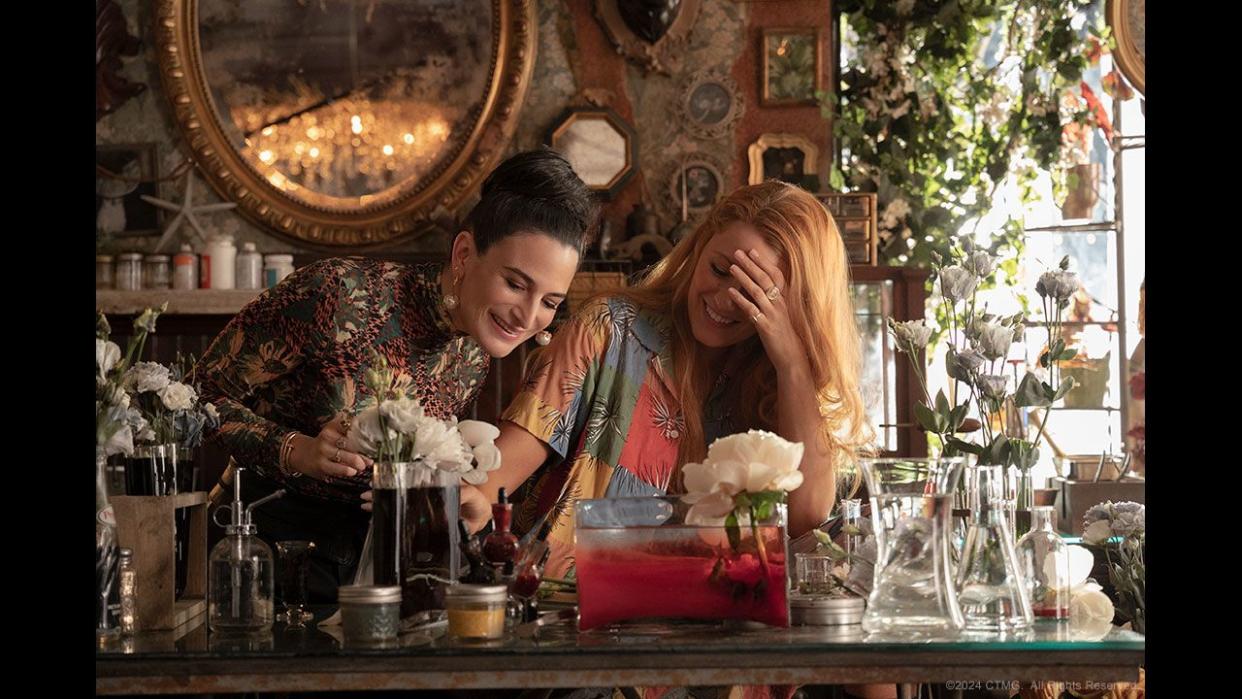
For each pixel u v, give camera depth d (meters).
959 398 5.15
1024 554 1.73
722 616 1.60
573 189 2.05
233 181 5.48
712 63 5.54
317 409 2.25
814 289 2.12
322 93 5.49
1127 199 5.59
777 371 2.09
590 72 5.54
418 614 1.63
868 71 5.57
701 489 1.60
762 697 1.85
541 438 2.06
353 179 5.50
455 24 5.48
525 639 1.56
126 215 5.49
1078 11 5.60
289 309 2.22
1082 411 5.63
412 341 2.25
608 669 1.49
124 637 1.66
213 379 2.27
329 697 1.98
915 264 5.54
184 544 1.87
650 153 5.53
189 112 5.46
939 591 1.59
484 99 5.46
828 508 2.09
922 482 1.62
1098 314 5.62
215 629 1.66
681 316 2.18
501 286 2.05
